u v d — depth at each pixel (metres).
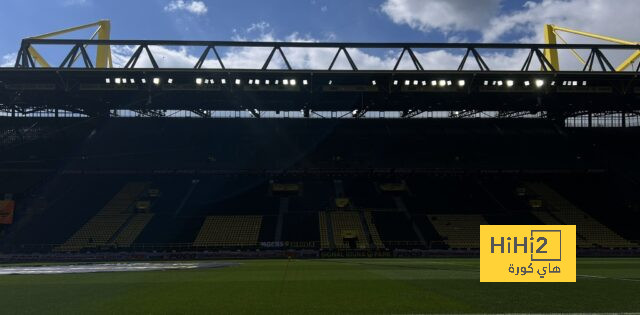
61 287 20.48
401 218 59.47
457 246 53.28
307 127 77.06
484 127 77.75
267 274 26.78
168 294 17.86
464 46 50.38
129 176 68.00
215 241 54.00
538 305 14.72
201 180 67.88
